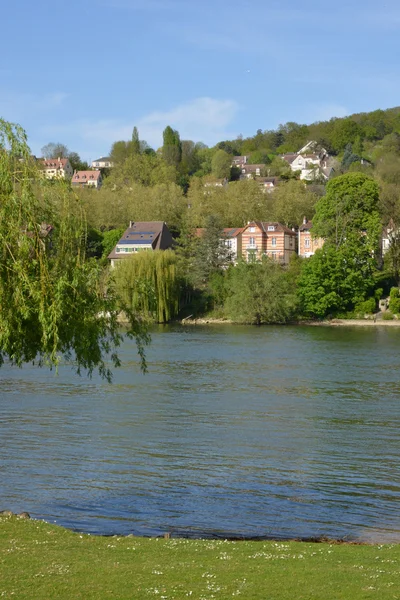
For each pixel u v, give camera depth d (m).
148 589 14.79
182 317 123.19
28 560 16.75
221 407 46.00
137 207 170.75
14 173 21.94
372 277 125.00
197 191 180.25
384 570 16.70
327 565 17.03
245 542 19.91
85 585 15.00
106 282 25.59
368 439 37.69
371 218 126.12
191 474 30.98
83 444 35.94
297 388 53.50
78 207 23.91
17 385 53.00
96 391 51.09
